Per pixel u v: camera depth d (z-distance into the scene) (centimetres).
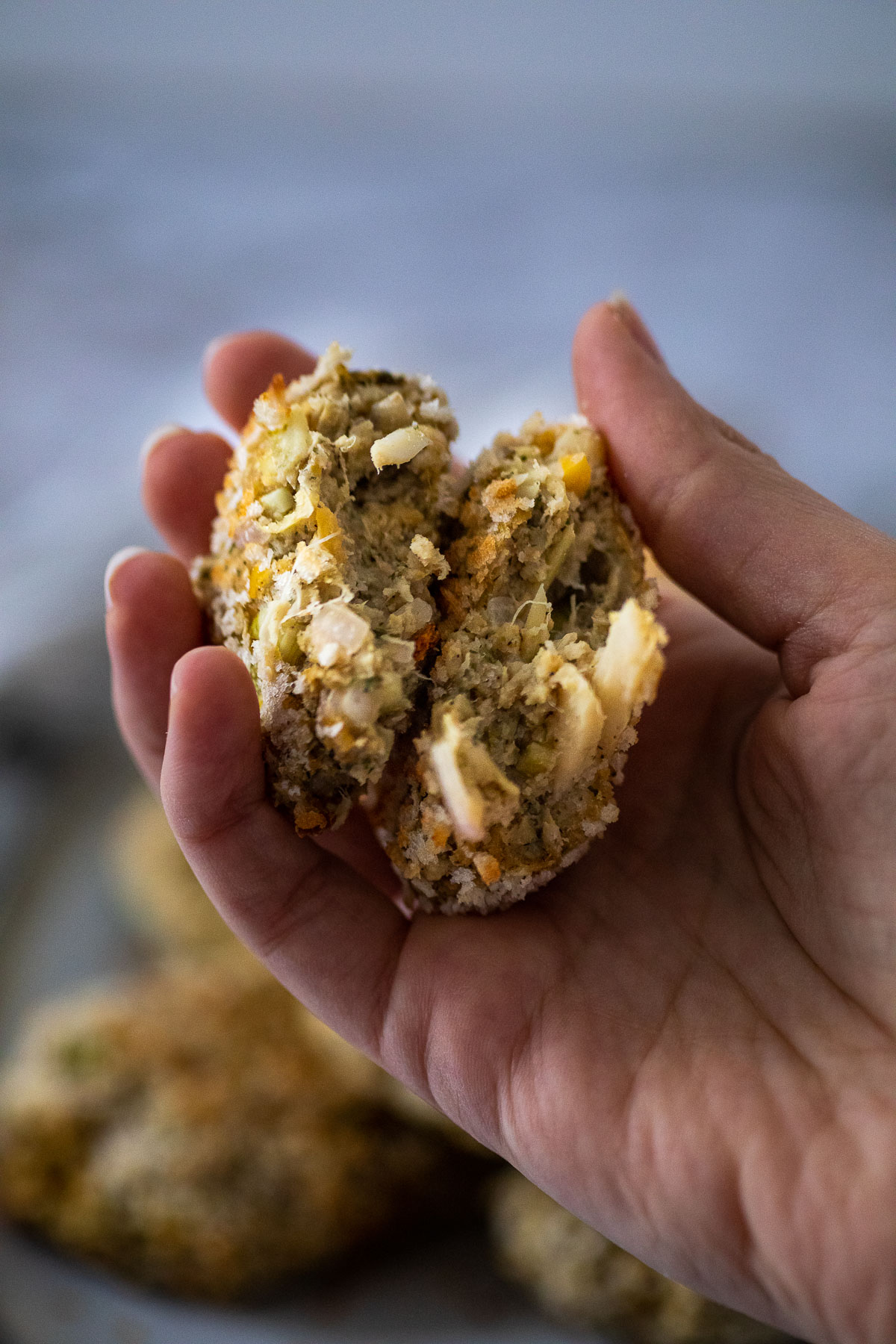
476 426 45
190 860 22
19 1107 32
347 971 23
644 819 25
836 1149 21
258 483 23
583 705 22
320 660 21
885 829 22
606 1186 22
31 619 42
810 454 46
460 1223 33
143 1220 30
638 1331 30
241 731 21
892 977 22
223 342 28
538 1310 31
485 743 22
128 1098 32
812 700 23
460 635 23
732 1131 21
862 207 54
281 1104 32
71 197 48
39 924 39
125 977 37
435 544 23
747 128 55
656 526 24
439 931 23
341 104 51
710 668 26
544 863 22
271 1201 31
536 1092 22
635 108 54
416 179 53
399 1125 33
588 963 23
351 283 51
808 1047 22
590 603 23
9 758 42
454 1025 22
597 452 24
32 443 45
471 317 50
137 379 47
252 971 36
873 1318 21
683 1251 22
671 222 53
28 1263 31
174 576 25
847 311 50
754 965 23
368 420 23
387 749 22
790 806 23
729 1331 29
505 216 52
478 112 53
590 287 51
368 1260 32
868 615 22
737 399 47
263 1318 30
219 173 50
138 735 26
